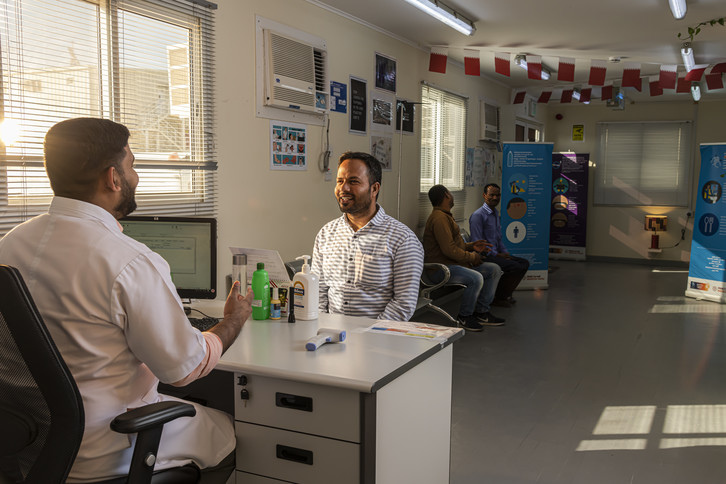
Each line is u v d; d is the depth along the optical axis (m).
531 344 4.82
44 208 2.75
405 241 2.63
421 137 6.27
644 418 3.31
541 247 7.38
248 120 3.93
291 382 1.73
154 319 1.34
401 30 5.46
